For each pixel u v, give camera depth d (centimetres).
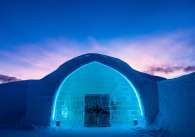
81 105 1366
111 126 1345
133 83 1323
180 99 831
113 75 1395
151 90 1334
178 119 845
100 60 1330
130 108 1355
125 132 1063
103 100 1383
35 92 1336
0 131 1123
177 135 844
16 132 1080
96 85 1388
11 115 1434
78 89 1380
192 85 738
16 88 1515
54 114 1312
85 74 1392
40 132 1079
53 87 1315
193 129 725
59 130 1159
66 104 1355
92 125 1346
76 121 1343
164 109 1000
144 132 1042
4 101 1487
